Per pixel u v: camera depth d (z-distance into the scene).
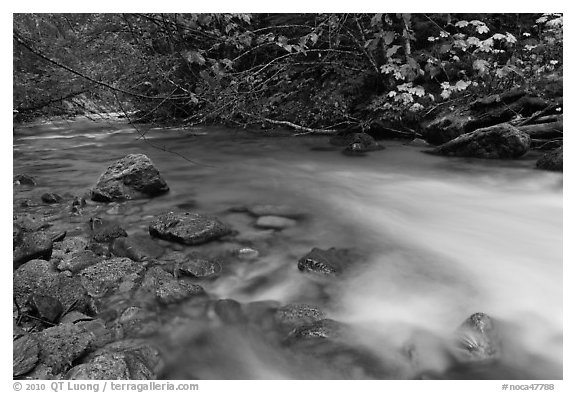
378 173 6.34
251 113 8.68
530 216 4.36
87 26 6.42
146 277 3.02
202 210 4.77
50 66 5.14
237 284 3.08
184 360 2.34
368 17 8.05
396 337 2.46
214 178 6.37
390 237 3.94
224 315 2.68
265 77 9.45
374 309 2.75
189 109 8.84
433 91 7.80
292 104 9.68
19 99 5.05
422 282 3.06
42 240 3.26
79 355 2.23
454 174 5.93
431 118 7.48
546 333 2.47
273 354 2.36
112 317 2.65
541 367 2.23
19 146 9.59
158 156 8.31
